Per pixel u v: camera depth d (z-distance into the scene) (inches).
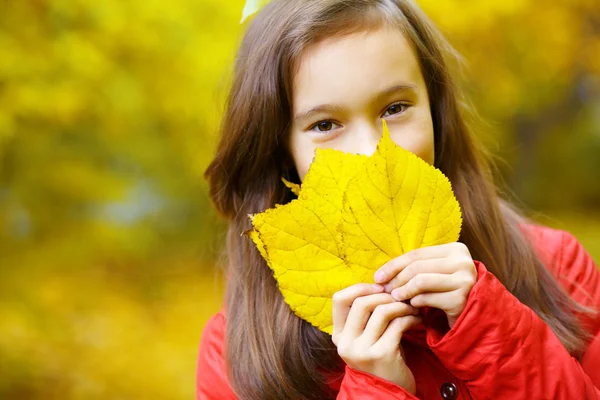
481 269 29.3
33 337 75.6
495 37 82.1
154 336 88.4
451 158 36.2
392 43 31.0
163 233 129.6
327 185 28.9
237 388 33.4
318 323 29.4
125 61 73.2
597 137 192.2
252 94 33.1
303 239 29.1
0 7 66.4
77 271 95.9
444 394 31.5
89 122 79.7
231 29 73.7
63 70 68.2
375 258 29.0
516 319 29.0
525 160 174.7
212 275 117.3
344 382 29.7
